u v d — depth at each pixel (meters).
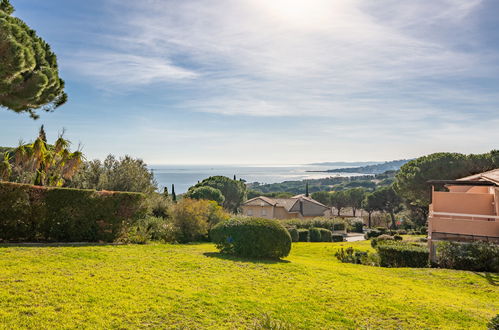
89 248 10.73
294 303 6.93
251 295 7.15
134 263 9.02
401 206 64.25
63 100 12.80
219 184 54.88
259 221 12.25
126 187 20.22
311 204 54.34
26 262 8.09
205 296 6.79
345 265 13.09
